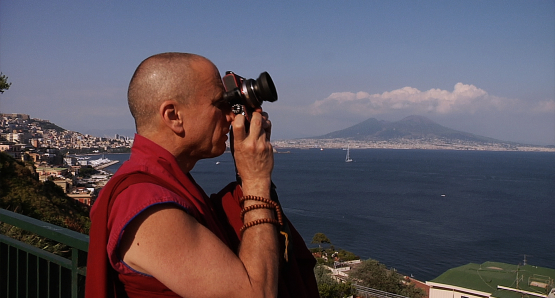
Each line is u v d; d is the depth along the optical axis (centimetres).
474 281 2188
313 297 158
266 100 139
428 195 10238
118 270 116
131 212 109
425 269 4556
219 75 142
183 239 110
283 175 14838
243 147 133
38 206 1675
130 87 138
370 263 3153
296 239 158
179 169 131
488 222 7194
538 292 1981
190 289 108
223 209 150
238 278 112
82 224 1652
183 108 133
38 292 207
